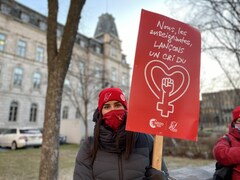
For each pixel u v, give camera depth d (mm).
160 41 1858
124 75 46625
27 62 31375
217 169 2428
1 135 16641
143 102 1737
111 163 1758
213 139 11727
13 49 30000
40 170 4172
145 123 1717
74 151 14258
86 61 31078
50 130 4273
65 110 34062
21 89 30469
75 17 4641
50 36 4727
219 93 25359
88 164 1812
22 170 7754
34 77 32125
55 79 4480
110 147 1790
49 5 4848
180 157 12055
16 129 16234
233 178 2248
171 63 1863
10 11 30203
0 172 7348
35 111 31938
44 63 33312
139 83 1753
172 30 1913
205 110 27047
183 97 1856
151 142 1966
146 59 1795
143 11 1854
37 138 16250
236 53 9539
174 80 1848
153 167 1702
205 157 11391
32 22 32719
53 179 4145
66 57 4555
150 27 1852
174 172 3457
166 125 1765
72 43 4637
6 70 29109
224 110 25234
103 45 43000
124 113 1861
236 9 8508
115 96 1901
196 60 1967
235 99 17844
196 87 1917
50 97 4406
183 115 1830
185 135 1806
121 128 1814
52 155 4199
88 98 25328
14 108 29688
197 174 3406
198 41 2006
